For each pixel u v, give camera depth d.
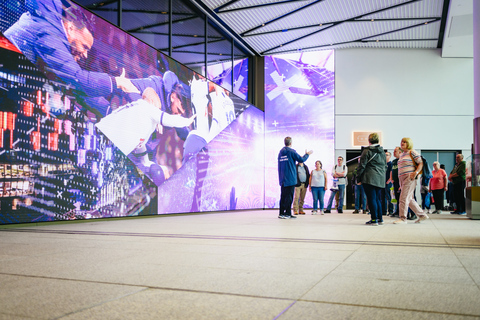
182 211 10.69
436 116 16.14
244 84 15.62
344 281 2.18
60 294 1.88
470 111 16.03
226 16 12.77
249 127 14.99
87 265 2.66
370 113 16.30
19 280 2.19
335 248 3.52
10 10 6.21
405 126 16.19
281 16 12.88
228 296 1.85
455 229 5.50
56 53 6.98
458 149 15.99
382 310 1.62
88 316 1.54
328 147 16.28
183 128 10.77
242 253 3.21
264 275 2.34
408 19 13.30
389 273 2.40
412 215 8.26
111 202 8.15
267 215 10.24
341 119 16.34
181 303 1.73
